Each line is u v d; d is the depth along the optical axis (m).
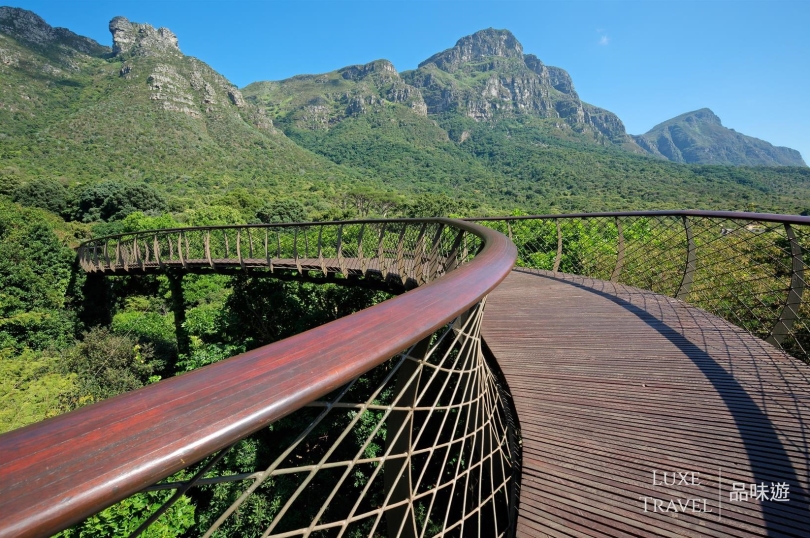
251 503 5.72
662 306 4.42
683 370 2.80
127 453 0.36
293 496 0.57
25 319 13.71
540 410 2.40
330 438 5.91
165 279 22.17
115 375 10.98
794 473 1.77
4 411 8.95
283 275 8.85
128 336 14.13
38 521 0.29
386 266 6.36
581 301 4.83
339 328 0.70
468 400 1.44
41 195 42.12
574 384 2.70
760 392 2.45
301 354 0.59
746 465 1.83
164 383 0.47
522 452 2.04
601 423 2.24
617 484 1.78
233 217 43.12
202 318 13.50
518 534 1.59
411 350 0.87
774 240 3.71
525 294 5.33
